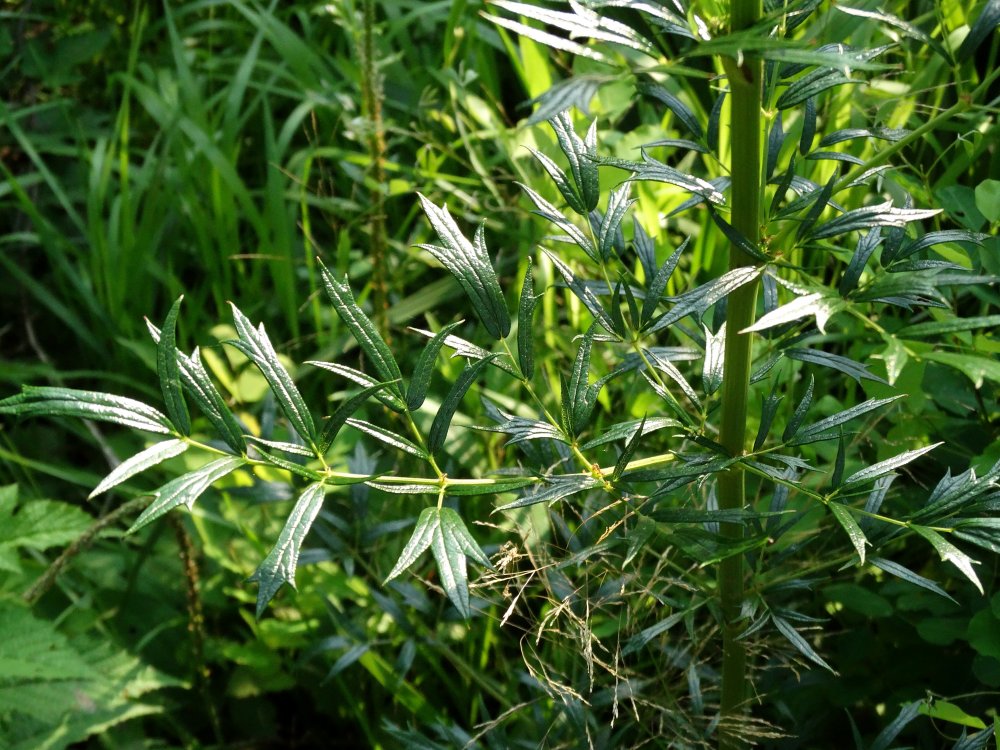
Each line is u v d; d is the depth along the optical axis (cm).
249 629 95
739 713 66
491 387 95
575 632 69
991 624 69
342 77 131
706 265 94
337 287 48
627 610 68
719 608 61
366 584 85
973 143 77
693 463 53
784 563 75
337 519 77
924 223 85
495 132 103
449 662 88
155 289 123
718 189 56
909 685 76
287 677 89
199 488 46
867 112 88
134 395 116
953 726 73
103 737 83
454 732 70
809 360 56
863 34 87
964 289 77
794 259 83
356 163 113
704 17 50
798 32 74
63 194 120
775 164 54
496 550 77
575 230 54
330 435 48
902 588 76
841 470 51
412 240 107
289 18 149
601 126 104
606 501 77
